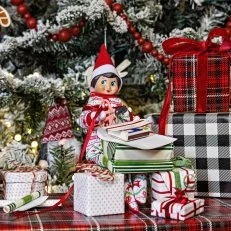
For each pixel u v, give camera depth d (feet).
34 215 3.79
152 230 3.60
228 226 3.67
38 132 5.16
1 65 5.52
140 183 3.95
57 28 4.98
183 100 4.33
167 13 5.61
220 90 4.31
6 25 4.90
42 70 5.57
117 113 4.19
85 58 5.48
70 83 4.95
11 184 4.06
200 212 3.81
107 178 3.78
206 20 5.21
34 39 5.03
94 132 4.17
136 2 5.16
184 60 4.32
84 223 3.62
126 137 3.85
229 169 4.21
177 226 3.62
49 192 4.59
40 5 5.63
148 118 4.36
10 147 4.87
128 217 3.76
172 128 4.28
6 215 3.78
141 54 5.46
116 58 5.58
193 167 4.25
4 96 4.99
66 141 4.91
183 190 3.95
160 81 5.23
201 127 4.24
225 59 4.30
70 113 5.10
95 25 5.09
